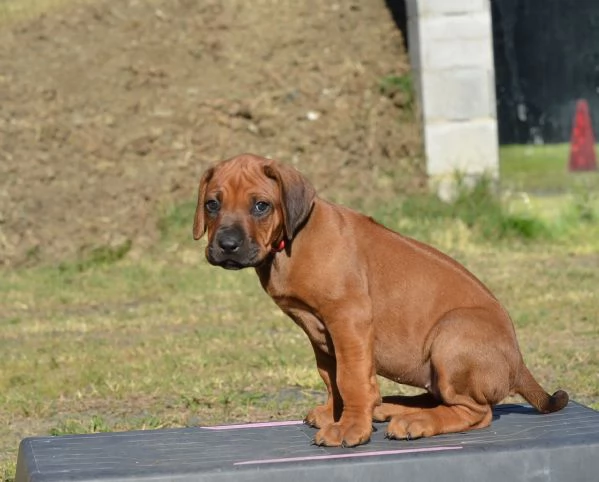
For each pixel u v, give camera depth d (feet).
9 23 76.84
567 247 59.67
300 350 38.04
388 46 72.59
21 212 58.75
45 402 32.32
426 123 65.00
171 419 29.68
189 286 51.83
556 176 65.31
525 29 65.87
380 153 66.28
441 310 20.86
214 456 19.39
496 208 62.90
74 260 56.24
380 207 62.03
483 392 20.44
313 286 20.18
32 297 50.42
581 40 65.67
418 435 20.04
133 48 73.20
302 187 20.07
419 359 20.97
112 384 33.68
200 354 37.88
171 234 58.95
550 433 20.30
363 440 19.81
